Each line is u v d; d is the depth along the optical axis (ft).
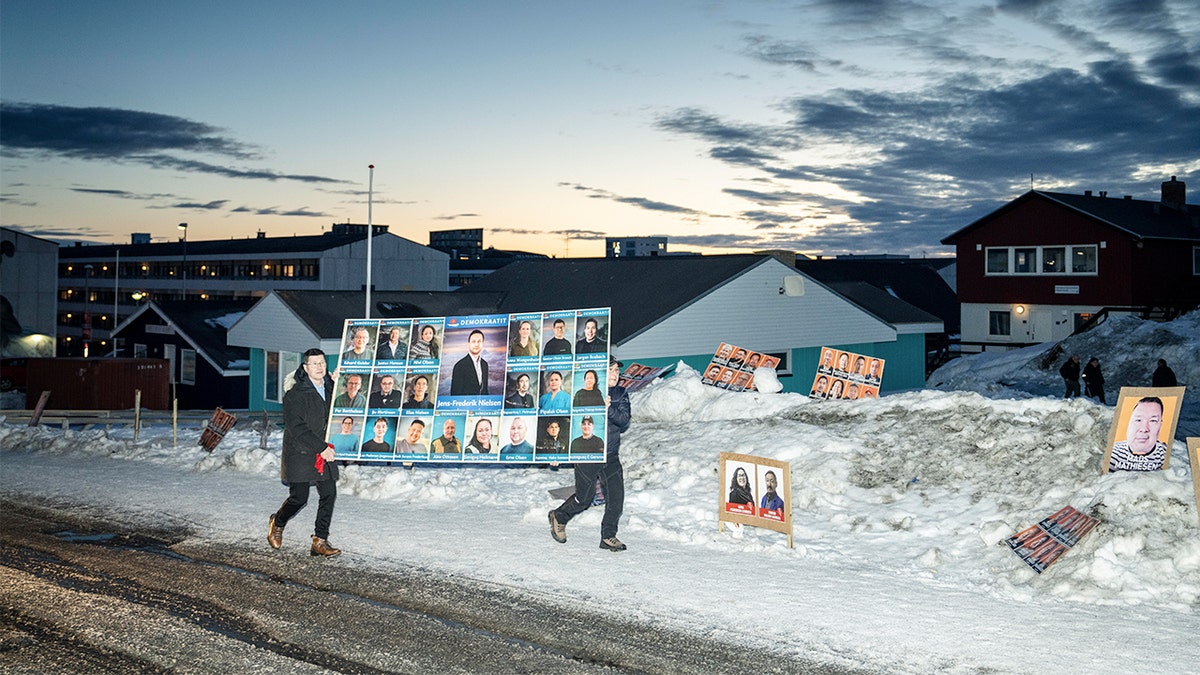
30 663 23.56
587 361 40.68
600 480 34.12
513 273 139.44
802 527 36.52
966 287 176.65
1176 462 37.11
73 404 112.98
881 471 40.65
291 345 103.45
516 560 32.45
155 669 23.20
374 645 24.77
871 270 253.03
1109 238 157.48
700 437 48.03
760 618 26.66
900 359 127.44
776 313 113.29
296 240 290.76
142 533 36.78
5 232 226.17
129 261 344.08
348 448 44.50
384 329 45.37
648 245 509.76
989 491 37.32
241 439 64.18
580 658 23.90
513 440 41.27
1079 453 38.37
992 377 132.98
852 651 24.20
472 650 24.43
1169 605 27.73
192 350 131.54
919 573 31.17
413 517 38.96
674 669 23.17
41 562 32.65
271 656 24.02
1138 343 124.98
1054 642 24.77
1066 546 30.60
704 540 34.78
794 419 49.11
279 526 33.88
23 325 228.63
